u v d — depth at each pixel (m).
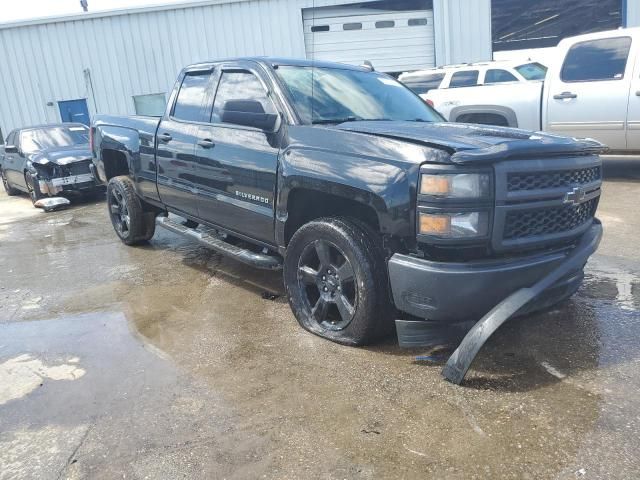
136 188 5.83
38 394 3.07
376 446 2.44
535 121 8.83
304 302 3.68
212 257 5.82
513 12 17.72
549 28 21.27
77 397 3.01
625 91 7.68
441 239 2.81
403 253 3.03
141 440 2.58
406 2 15.99
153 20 16.34
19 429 2.73
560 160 3.06
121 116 6.09
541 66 9.84
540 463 2.27
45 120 16.88
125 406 2.89
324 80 4.23
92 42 16.47
